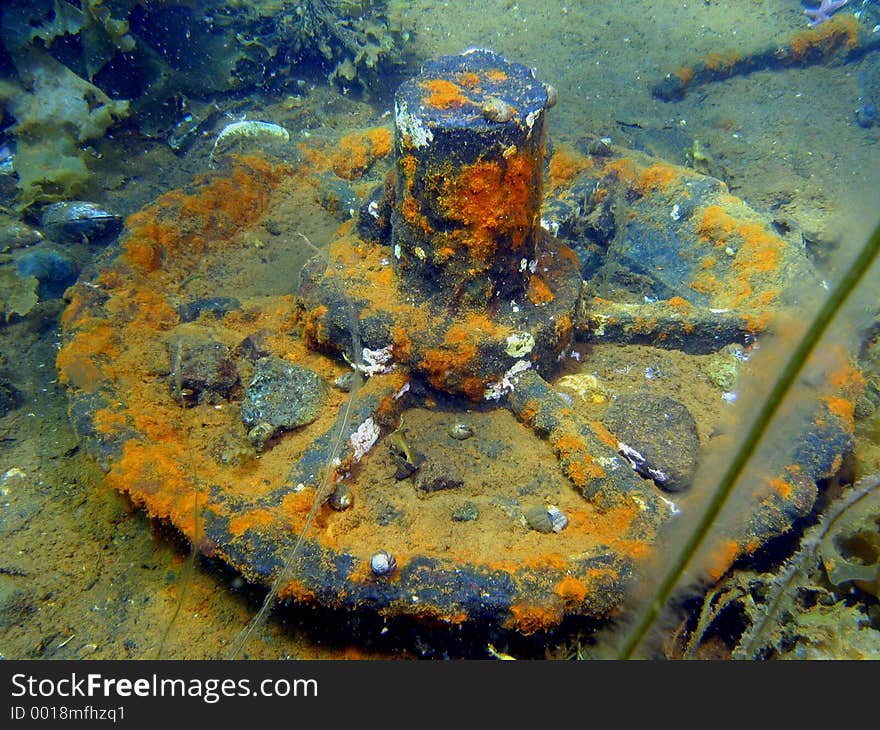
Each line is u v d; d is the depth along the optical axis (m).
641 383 0.58
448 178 0.50
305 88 1.02
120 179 0.81
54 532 0.53
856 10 1.20
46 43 0.81
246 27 1.01
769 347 0.36
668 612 0.40
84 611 0.50
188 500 0.48
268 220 0.70
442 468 0.51
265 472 0.52
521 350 0.54
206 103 0.94
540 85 0.51
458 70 0.53
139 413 0.53
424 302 0.54
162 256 0.64
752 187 0.89
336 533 0.48
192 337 0.58
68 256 0.72
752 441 0.36
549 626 0.44
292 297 0.63
